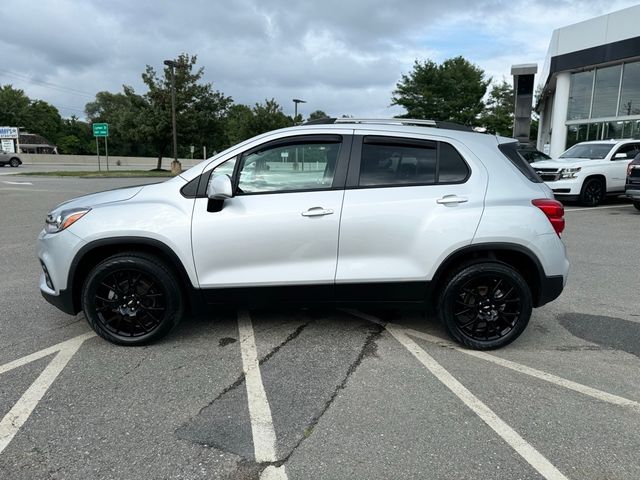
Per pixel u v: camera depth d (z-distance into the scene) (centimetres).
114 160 5831
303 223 382
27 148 7269
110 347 401
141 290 396
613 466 258
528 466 257
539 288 397
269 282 388
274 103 4525
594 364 378
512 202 390
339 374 359
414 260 387
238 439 280
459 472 253
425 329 446
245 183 390
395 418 302
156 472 252
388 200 385
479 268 386
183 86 3659
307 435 284
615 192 1337
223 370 364
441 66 3509
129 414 305
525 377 356
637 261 709
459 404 319
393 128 400
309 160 394
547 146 3133
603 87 2070
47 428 289
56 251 385
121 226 379
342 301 397
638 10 1817
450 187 390
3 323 454
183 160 5809
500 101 4741
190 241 380
